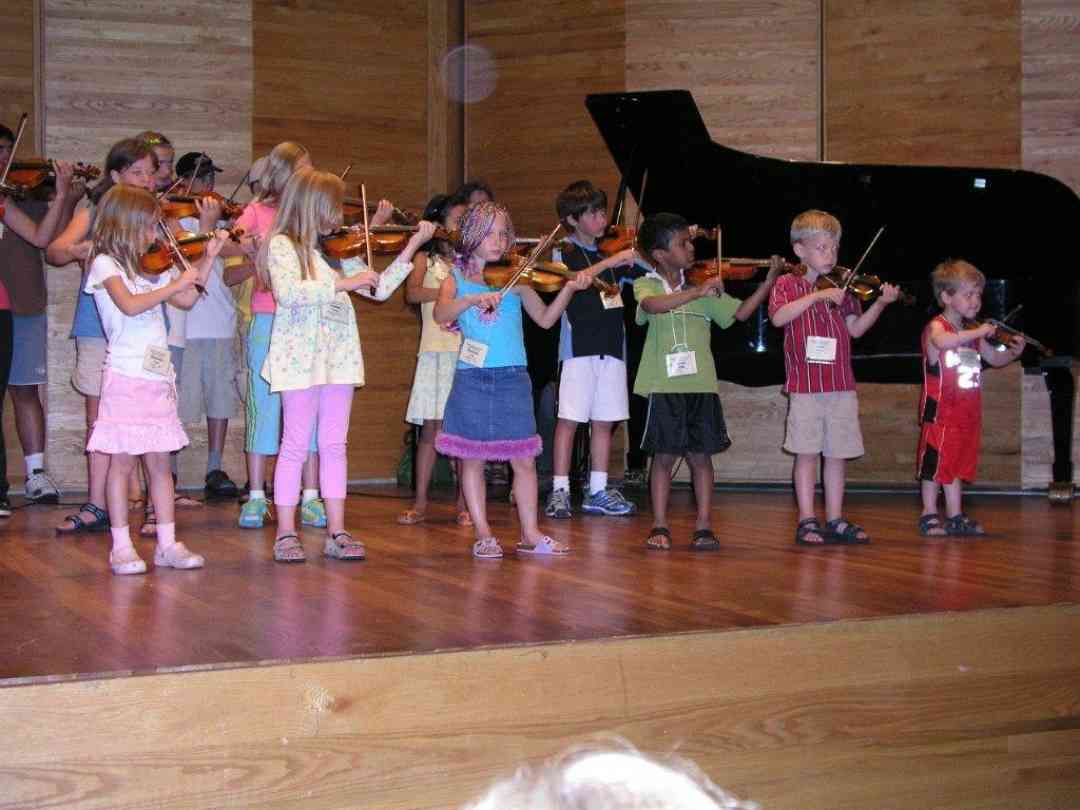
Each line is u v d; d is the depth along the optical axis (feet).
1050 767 9.45
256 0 23.36
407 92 24.64
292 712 7.14
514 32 25.16
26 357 17.85
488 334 12.63
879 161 23.94
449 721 7.54
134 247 11.50
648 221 13.91
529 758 7.73
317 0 23.85
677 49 24.43
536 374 18.74
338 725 7.25
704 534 13.42
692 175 18.21
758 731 8.44
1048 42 23.29
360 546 12.41
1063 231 18.21
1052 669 9.46
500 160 25.35
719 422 13.44
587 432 20.68
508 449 12.58
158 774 6.83
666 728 8.14
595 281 15.99
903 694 8.94
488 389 12.59
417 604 9.53
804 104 24.27
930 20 23.63
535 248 12.87
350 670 7.29
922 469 15.03
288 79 23.67
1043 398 23.25
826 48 24.12
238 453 23.00
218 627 8.46
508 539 14.25
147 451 11.43
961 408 14.98
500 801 2.12
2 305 15.98
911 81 23.75
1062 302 18.49
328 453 12.60
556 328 18.40
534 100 25.03
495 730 7.66
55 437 22.20
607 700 7.97
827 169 18.04
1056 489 19.88
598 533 14.92
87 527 14.61
